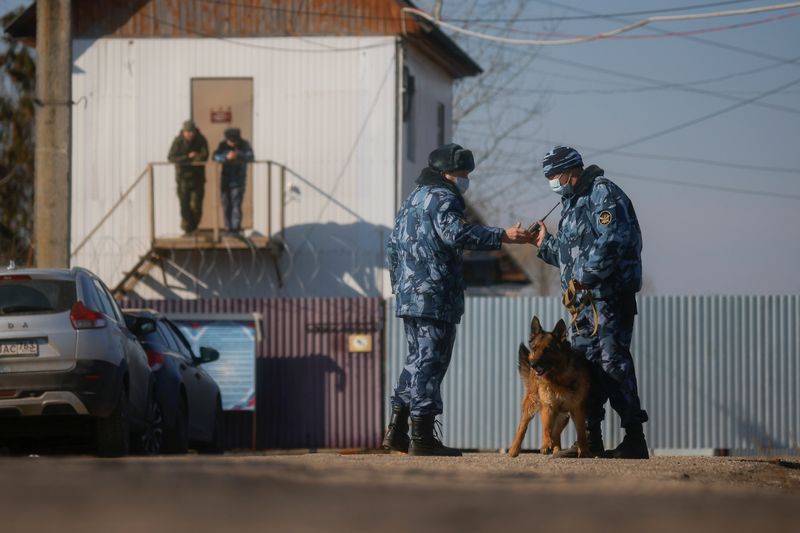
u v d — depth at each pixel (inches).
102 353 837.8
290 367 1713.8
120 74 1996.8
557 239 711.7
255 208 1968.5
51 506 357.1
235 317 1644.9
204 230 1913.1
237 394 1640.0
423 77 2187.5
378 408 1704.0
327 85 1973.4
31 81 2866.6
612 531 318.7
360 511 351.6
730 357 1658.5
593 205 685.9
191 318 1641.2
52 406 817.5
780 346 1660.9
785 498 451.2
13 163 2859.3
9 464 539.8
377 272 1961.1
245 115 1983.3
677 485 490.9
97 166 1994.3
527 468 564.7
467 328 1662.2
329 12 1971.0
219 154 1894.7
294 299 1715.1
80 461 573.0
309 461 607.2
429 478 482.6
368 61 1968.5
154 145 1990.7
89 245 1988.2
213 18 1984.5
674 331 1659.7
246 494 395.5
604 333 689.6
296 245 1968.5
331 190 1969.7
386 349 1707.7
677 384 1659.7
